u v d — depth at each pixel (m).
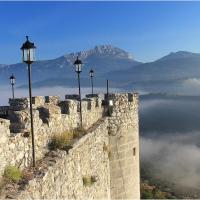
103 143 24.14
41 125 14.98
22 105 19.56
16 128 13.54
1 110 22.38
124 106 27.00
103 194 23.30
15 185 11.36
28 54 13.70
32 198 11.44
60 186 14.12
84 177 18.25
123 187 26.75
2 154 11.62
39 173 12.54
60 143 16.06
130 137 27.50
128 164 27.20
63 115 17.92
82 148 17.95
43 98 21.45
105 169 24.45
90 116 23.12
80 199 17.19
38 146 14.49
